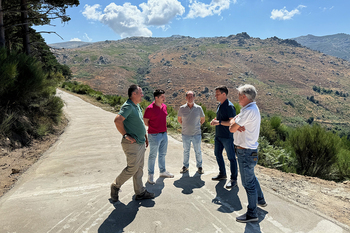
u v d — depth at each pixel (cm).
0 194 339
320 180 441
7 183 381
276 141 805
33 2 1192
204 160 520
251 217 260
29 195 331
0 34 949
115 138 735
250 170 264
